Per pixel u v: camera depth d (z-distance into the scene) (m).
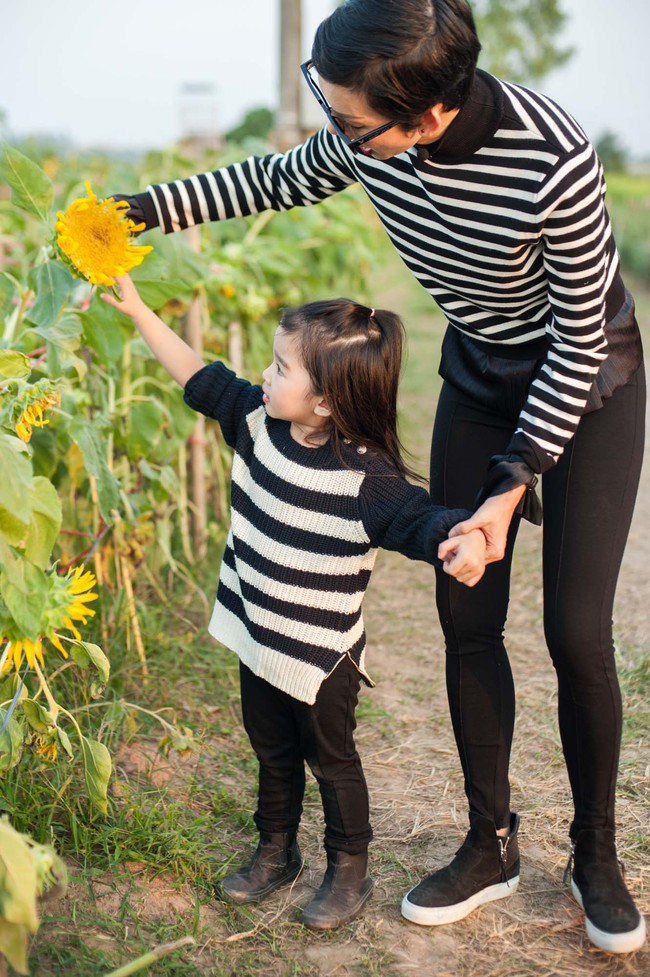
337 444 1.74
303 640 1.74
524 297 1.69
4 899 1.28
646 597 3.65
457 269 1.70
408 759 2.53
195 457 3.56
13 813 1.95
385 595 3.74
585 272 1.53
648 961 1.79
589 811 1.83
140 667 2.78
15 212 3.87
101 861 1.99
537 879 2.03
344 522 1.72
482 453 1.90
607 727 1.77
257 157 2.02
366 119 1.47
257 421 1.86
